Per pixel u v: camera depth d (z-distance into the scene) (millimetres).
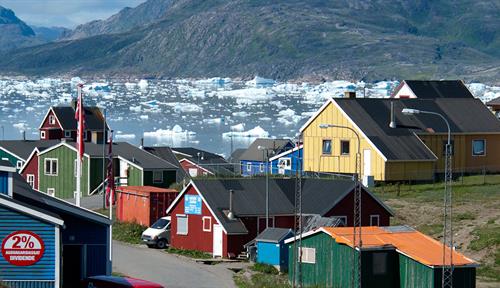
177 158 178500
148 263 94812
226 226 101812
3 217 66750
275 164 155500
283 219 104812
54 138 199125
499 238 101000
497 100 166625
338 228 86125
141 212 118750
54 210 73938
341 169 134000
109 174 104125
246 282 85500
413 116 137375
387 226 97875
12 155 171000
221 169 174250
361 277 80375
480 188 127125
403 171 130375
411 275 80688
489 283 88938
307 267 84750
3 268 66875
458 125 139000
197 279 86625
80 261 75125
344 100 136375
